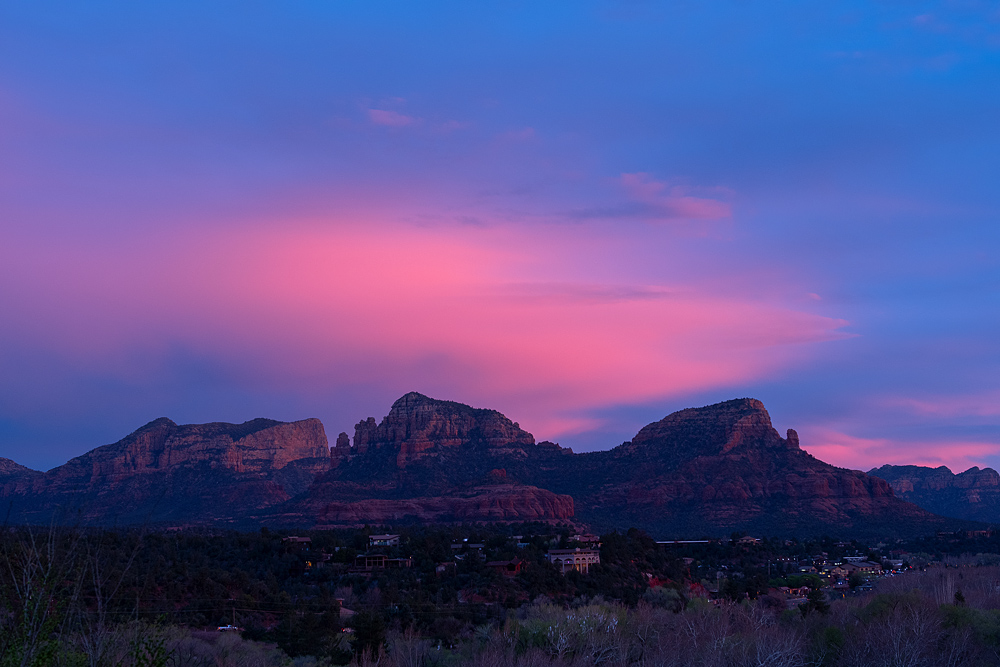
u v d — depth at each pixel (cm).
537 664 7131
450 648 8275
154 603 6994
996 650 7731
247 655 6475
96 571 2341
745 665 7444
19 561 2228
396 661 7444
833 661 7931
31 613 2192
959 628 8069
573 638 7862
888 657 7444
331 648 7719
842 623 8975
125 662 2423
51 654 2214
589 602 10862
